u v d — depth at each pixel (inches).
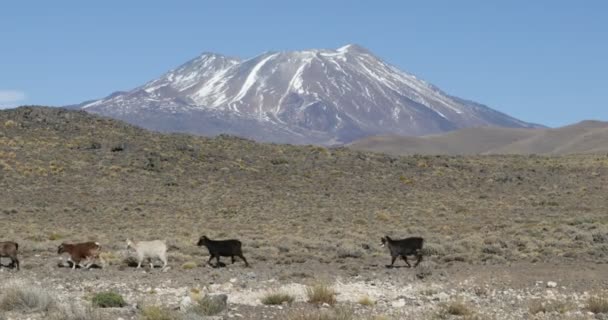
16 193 2504.9
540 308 744.3
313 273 1065.5
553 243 1439.5
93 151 3186.5
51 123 3516.2
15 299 695.1
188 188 2795.3
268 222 2112.5
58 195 2529.5
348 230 1872.5
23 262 1157.1
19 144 3117.6
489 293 880.3
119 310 691.4
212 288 900.0
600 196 2783.0
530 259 1237.7
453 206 2551.7
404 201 2672.2
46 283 935.7
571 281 982.4
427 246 1366.9
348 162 3417.8
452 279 1008.9
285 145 3769.7
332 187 2947.8
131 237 1631.4
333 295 804.6
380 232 1815.9
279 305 751.7
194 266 1119.0
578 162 3858.3
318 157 3486.7
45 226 1927.9
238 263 1198.3
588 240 1497.3
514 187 3065.9
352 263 1208.2
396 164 3457.2
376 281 991.6
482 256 1275.8
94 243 1107.3
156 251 1093.1
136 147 3287.4
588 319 689.0
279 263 1207.6
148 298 802.2
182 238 1626.5
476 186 3095.5
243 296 825.5
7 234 1668.3
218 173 3058.6
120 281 962.7
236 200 2598.4
